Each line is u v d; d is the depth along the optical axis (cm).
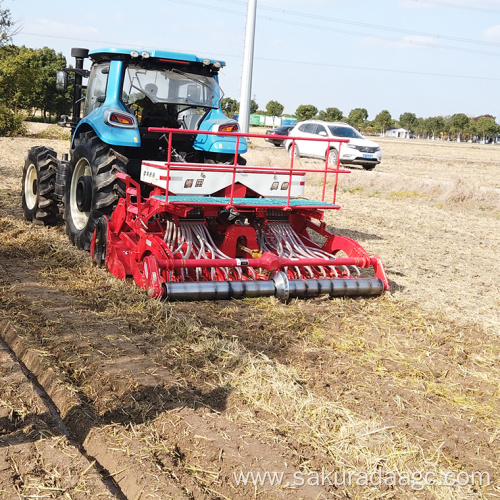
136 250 627
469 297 710
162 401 397
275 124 7131
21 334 486
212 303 599
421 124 11706
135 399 398
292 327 554
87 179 727
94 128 718
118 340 489
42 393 410
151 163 640
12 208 992
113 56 736
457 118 10894
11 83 2553
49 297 574
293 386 427
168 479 320
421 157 3141
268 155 2172
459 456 368
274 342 518
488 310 666
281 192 679
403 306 645
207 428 369
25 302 558
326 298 641
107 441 350
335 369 472
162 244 591
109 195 709
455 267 859
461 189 1595
